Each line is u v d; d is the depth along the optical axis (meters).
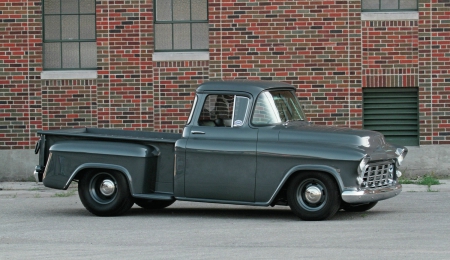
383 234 11.30
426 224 12.20
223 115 13.30
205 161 13.23
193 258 9.74
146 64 19.80
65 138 14.14
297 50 19.45
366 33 19.36
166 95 19.78
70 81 19.97
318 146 12.66
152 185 13.73
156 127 19.83
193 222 13.04
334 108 19.42
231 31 19.55
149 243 10.96
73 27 20.45
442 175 19.38
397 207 14.43
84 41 20.34
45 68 20.34
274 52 19.47
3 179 20.05
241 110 13.20
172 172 13.67
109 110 19.88
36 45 20.03
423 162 19.39
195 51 19.97
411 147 19.44
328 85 19.42
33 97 20.00
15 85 20.00
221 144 13.12
